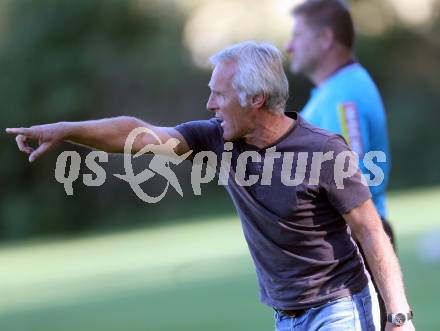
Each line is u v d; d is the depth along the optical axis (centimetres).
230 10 11194
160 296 4131
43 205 10438
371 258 1445
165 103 11038
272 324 3122
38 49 10956
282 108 1458
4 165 10519
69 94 10838
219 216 9581
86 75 10969
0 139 10575
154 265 5544
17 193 10562
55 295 4688
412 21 11500
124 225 10256
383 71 11438
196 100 11038
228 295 3969
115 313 3716
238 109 1450
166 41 10981
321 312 1477
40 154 1405
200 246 6462
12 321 3738
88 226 10419
